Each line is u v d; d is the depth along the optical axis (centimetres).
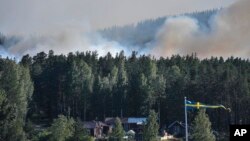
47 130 14900
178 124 18175
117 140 14188
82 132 12444
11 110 9962
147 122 14238
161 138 16425
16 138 9731
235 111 18762
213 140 13500
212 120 18775
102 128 18762
